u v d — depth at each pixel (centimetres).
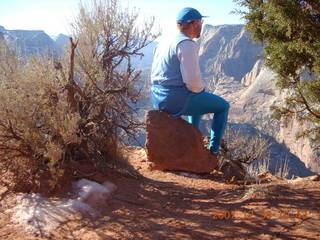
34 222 346
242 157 689
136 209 403
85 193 403
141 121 568
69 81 442
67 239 324
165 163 579
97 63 477
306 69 565
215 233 343
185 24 539
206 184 545
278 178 645
